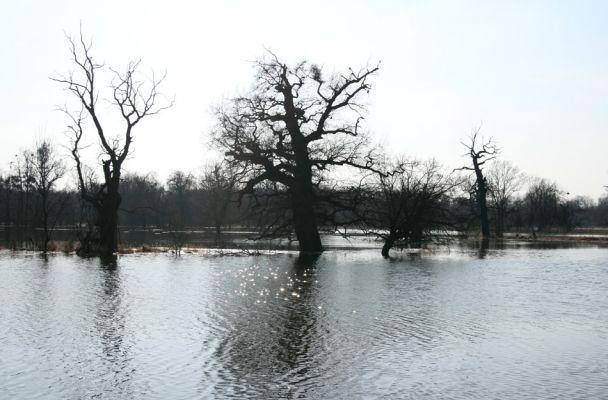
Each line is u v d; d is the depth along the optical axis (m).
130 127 47.12
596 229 121.12
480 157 88.50
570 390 13.10
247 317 20.98
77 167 46.69
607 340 17.80
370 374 14.23
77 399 12.45
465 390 13.09
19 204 85.44
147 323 19.78
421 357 15.77
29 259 42.50
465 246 66.75
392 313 21.97
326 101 50.66
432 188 52.75
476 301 24.88
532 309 22.98
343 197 53.91
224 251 52.81
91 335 18.00
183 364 14.99
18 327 19.02
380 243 72.25
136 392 12.88
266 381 13.66
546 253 54.28
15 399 12.45
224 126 50.31
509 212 113.38
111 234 47.47
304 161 50.78
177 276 32.69
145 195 131.88
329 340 17.55
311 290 27.88
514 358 15.74
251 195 53.19
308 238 52.12
